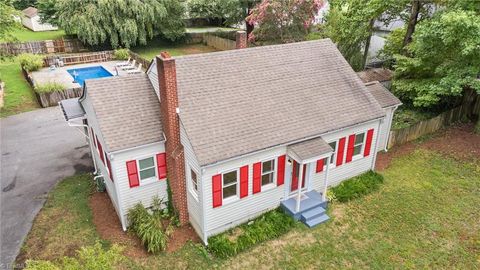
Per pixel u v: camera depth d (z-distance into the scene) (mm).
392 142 18578
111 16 38000
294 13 29000
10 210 13898
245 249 11969
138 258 11539
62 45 39969
